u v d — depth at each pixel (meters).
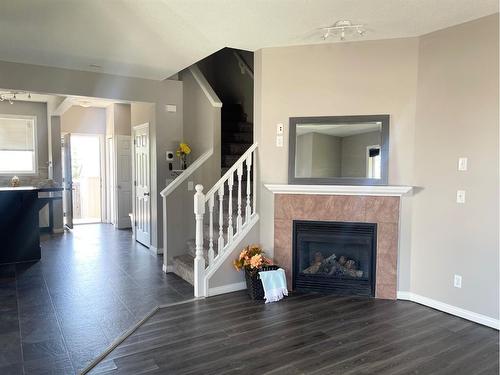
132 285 4.34
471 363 2.70
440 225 3.65
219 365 2.63
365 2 3.01
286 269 4.20
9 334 3.06
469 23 3.38
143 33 3.73
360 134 3.96
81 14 3.29
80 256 5.70
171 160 5.85
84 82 5.11
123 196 8.16
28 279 4.54
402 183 3.89
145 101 5.62
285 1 3.01
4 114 7.48
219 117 5.35
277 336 3.07
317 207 4.10
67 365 2.60
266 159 4.24
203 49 4.22
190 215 5.14
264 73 4.19
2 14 3.29
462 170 3.46
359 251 4.15
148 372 2.54
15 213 5.28
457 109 3.49
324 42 4.00
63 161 7.89
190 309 3.64
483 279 3.34
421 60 3.76
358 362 2.68
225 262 4.09
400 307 3.73
